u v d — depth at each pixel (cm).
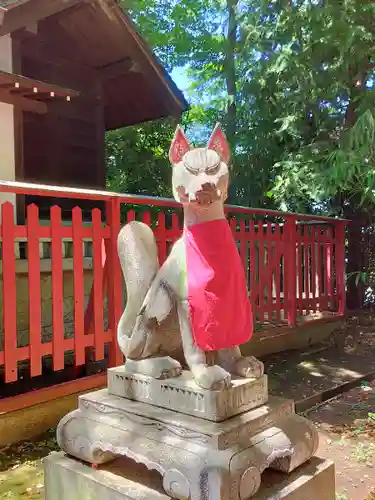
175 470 215
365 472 333
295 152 848
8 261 375
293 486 230
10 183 373
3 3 645
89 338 432
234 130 1040
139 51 780
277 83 821
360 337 740
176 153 246
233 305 234
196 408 229
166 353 268
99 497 241
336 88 768
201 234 234
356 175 724
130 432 239
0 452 362
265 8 801
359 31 673
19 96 599
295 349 679
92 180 845
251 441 223
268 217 975
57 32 766
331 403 474
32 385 477
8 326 375
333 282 798
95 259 438
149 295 259
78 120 823
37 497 297
